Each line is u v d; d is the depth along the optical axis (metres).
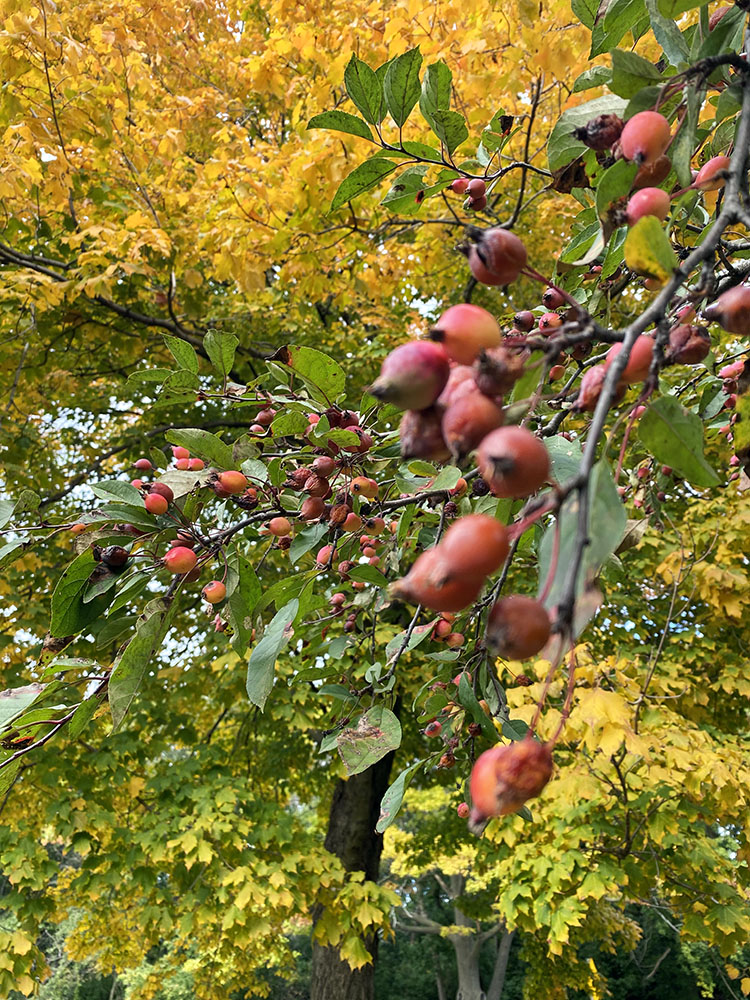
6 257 5.80
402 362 0.80
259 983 9.85
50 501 6.90
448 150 2.08
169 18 6.41
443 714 2.37
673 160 1.26
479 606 2.12
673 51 1.42
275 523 1.99
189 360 1.99
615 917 7.61
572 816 4.75
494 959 20.19
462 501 2.13
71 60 4.84
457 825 9.34
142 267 5.82
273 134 8.77
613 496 0.69
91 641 5.71
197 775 6.73
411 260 6.32
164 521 1.69
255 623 1.93
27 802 6.56
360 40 4.65
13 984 5.28
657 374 0.84
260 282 5.29
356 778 8.31
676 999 15.54
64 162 5.16
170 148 6.20
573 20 3.81
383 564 2.61
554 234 7.30
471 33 4.41
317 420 1.99
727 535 5.46
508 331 1.74
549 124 5.47
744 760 4.52
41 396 7.17
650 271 0.93
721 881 4.95
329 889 6.40
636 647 6.37
